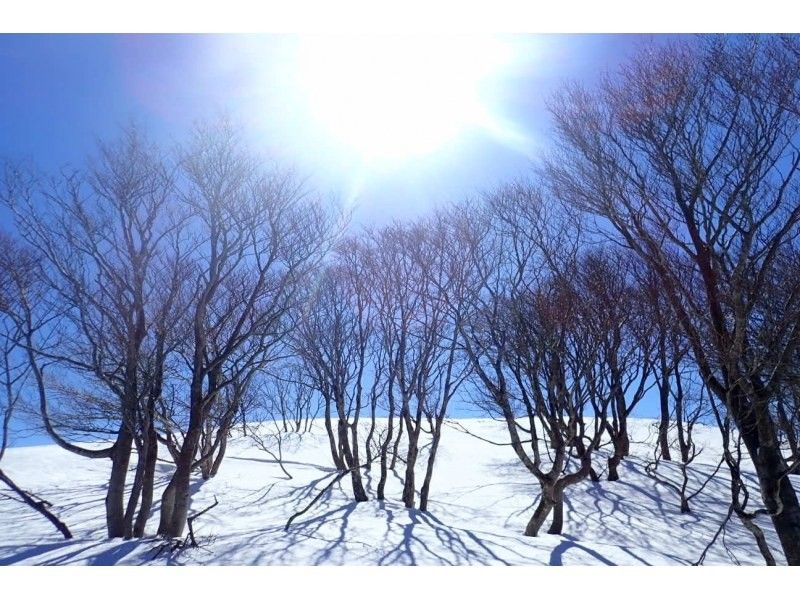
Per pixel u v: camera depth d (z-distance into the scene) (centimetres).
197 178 1414
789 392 1185
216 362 1412
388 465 2648
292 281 1544
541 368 1661
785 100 1057
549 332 1605
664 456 2608
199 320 1414
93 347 1384
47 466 2369
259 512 1805
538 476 1587
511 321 1695
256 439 2781
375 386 2344
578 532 1703
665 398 2477
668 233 1125
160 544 1186
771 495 1044
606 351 1650
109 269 1400
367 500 2009
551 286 1669
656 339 1581
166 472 2338
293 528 1474
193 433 1362
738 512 1096
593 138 1199
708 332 1109
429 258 1920
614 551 1363
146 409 1389
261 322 1504
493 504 2059
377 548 1220
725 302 1083
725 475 2369
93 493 2023
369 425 3503
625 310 1552
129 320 1398
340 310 2186
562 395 1625
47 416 1429
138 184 1423
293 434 3281
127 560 1089
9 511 1780
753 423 1105
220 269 1427
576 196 1276
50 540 1425
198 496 1997
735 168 1098
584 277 1630
